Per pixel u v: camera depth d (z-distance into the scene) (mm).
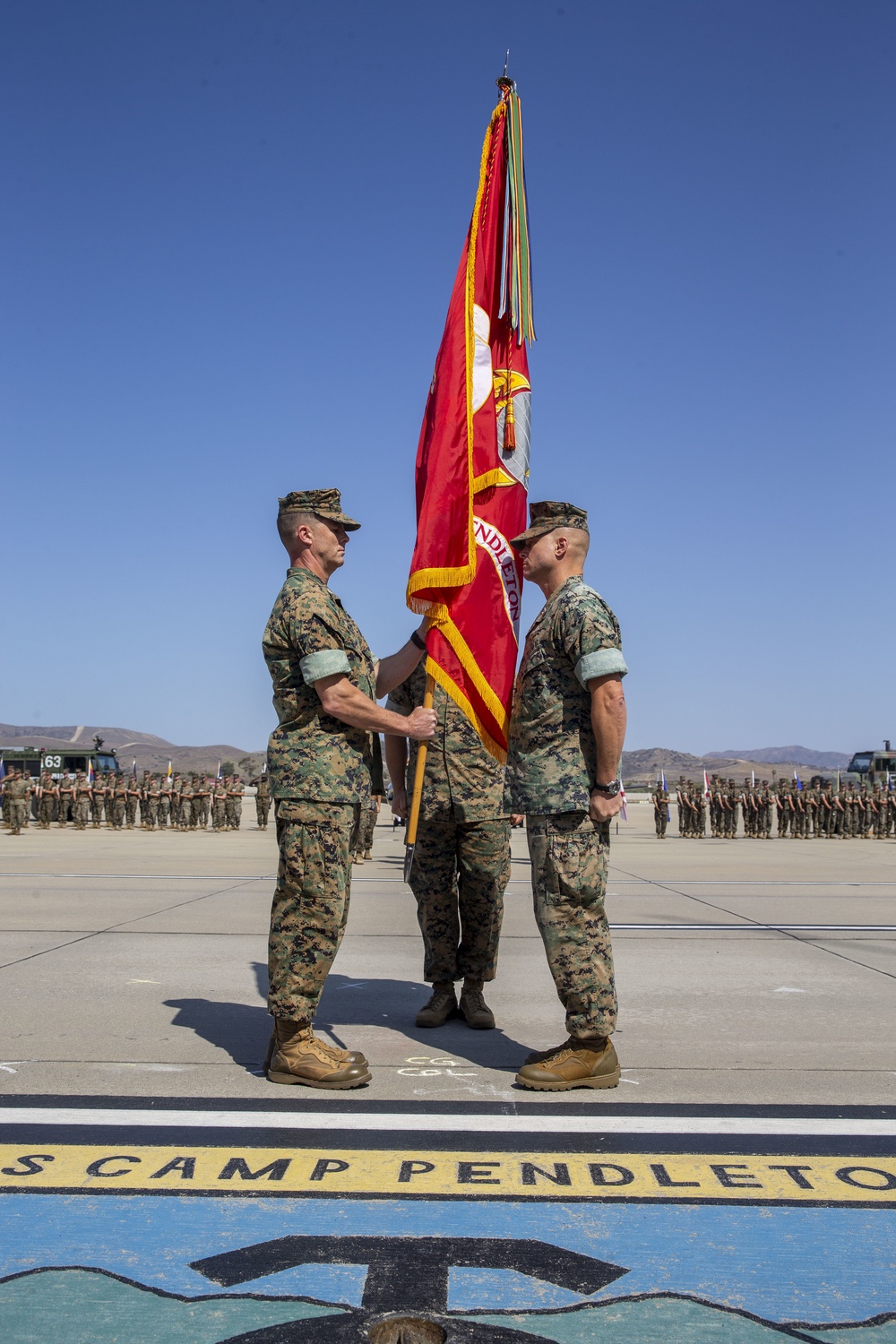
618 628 4066
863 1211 2781
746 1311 2262
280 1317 2213
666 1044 4594
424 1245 2557
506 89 5824
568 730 3984
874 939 7703
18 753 42156
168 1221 2689
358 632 4316
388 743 5695
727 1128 3432
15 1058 4262
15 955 6820
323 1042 4332
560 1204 2811
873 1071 4148
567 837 3941
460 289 5340
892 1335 2170
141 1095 3773
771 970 6379
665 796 28094
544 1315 2230
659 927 8367
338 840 3986
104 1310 2242
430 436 5398
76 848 20641
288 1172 3027
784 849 22469
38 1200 2822
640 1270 2447
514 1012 5324
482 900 4918
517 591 5410
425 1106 3678
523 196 5742
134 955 6828
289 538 4289
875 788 31969
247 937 7645
